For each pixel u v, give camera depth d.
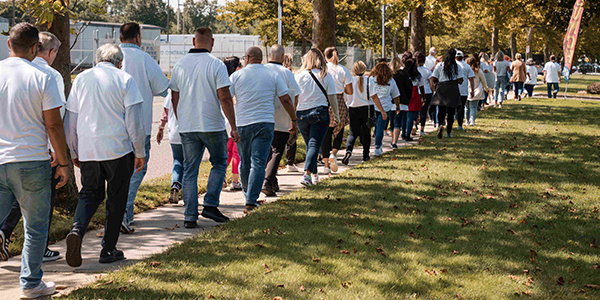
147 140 5.98
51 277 4.55
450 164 9.51
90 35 45.81
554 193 7.52
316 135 7.96
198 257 4.87
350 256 4.91
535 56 91.25
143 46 41.94
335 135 9.26
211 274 4.43
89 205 4.74
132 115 4.65
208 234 5.61
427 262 4.84
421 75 13.14
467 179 8.29
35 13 5.76
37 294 4.09
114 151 4.67
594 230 5.94
